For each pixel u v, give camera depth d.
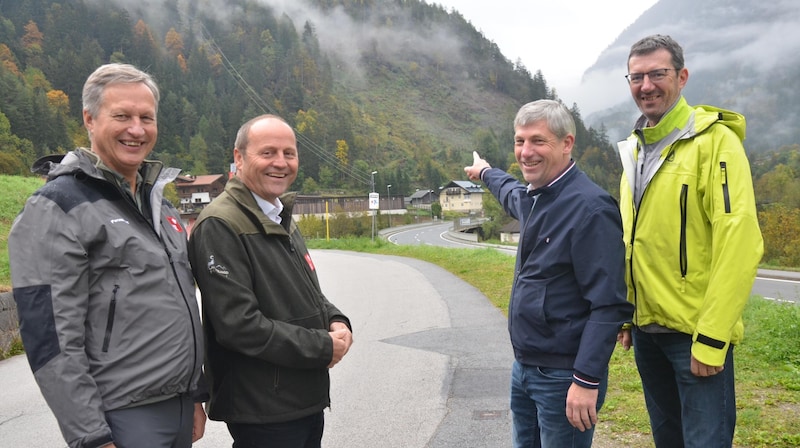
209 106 150.12
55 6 170.50
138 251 2.26
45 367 2.03
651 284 2.82
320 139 155.00
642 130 2.88
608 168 154.62
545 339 2.68
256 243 2.56
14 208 21.16
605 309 2.52
